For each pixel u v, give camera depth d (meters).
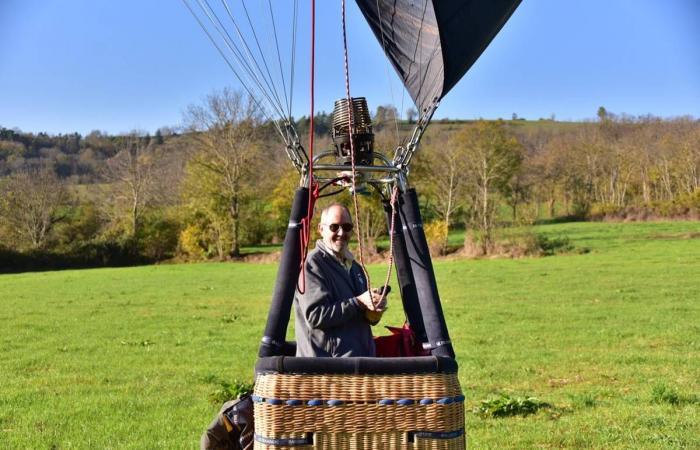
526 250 46.75
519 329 18.16
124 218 61.97
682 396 10.21
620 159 80.31
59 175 76.44
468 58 4.88
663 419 9.05
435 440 4.29
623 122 97.81
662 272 32.47
